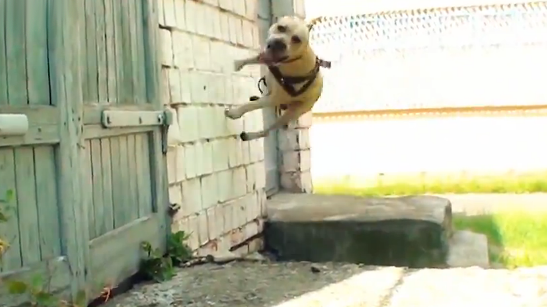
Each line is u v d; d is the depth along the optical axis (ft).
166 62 11.53
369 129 36.14
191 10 12.46
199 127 12.66
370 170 36.09
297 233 15.61
